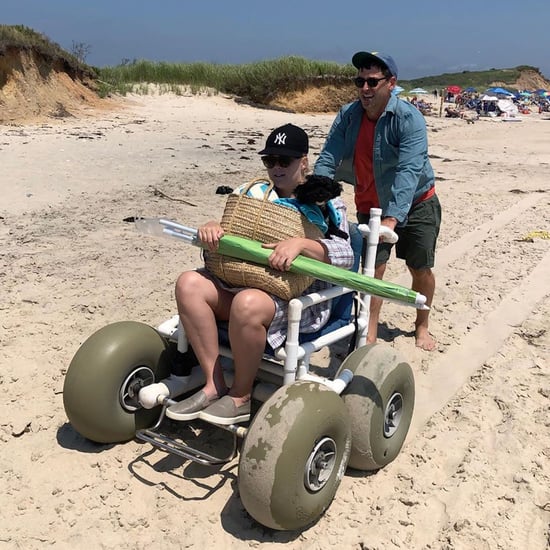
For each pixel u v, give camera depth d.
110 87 23.45
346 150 4.94
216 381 3.53
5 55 17.83
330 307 3.77
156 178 11.38
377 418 3.59
